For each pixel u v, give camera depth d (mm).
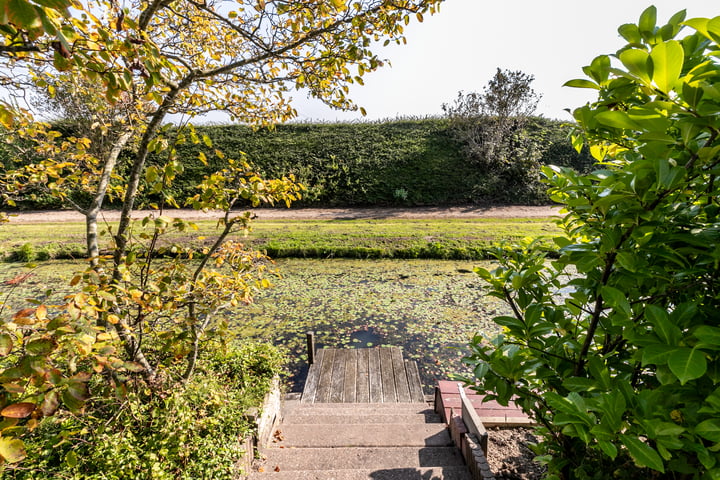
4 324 1383
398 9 2723
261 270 3547
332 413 4297
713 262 1201
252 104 3801
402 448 3158
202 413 2775
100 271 2277
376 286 9312
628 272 1380
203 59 3570
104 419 2533
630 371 1535
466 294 8742
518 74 17688
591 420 1075
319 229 13938
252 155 19797
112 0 2240
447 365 5879
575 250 1436
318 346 6445
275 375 3855
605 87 1300
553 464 1686
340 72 3137
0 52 1614
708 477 1017
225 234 2973
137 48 1751
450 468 2766
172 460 2322
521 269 1856
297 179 18641
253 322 7367
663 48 835
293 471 2740
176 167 2402
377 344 6523
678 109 899
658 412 1095
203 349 3785
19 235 12625
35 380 1394
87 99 2957
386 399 4797
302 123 22781
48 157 3246
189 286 2896
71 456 1928
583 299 1606
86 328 1610
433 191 18297
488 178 18312
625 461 1549
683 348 919
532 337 1771
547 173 1589
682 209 1306
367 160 19656
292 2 2566
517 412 3627
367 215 16656
